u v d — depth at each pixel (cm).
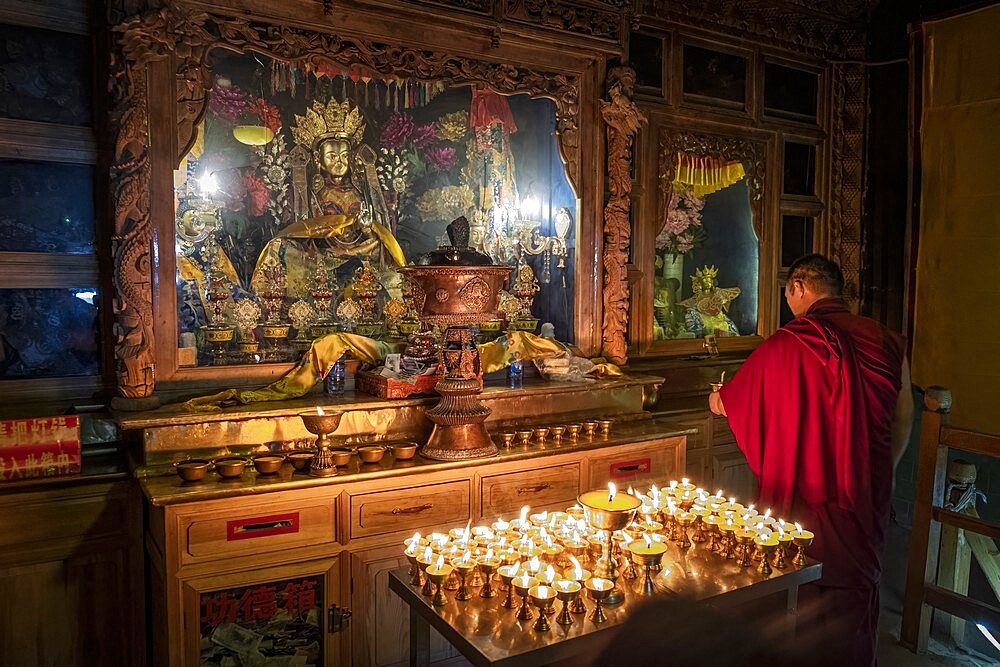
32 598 238
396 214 329
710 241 420
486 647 160
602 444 305
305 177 310
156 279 261
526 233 357
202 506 228
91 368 274
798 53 438
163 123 260
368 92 320
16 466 235
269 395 273
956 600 281
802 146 454
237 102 291
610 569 196
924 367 421
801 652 228
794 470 238
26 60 261
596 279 353
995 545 309
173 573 225
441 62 312
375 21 291
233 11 267
